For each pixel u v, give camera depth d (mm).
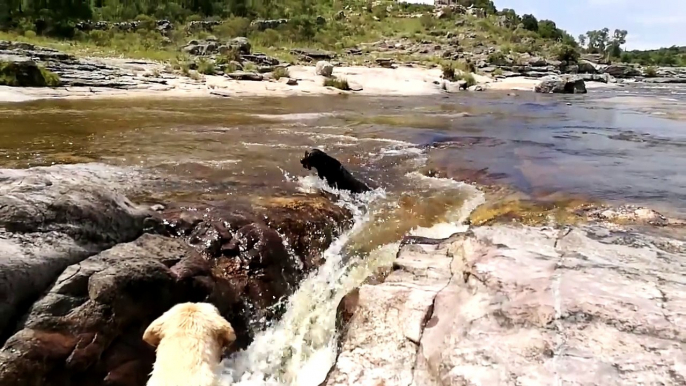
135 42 37875
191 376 3119
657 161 10969
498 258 4770
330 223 6867
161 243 5039
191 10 54031
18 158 9125
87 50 30578
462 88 34219
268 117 16469
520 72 48062
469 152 11656
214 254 5500
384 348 4121
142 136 12047
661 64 96625
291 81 28031
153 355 4227
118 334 4098
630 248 5109
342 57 42781
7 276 3795
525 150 12039
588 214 7168
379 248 6680
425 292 4695
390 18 73062
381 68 37438
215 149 10844
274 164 9609
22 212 4344
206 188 7676
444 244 5789
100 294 4086
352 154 10961
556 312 3836
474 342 3674
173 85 23688
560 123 17266
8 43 23766
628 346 3445
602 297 4000
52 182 5160
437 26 69000
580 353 3426
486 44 59219
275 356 4988
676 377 3148
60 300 3949
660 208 7508
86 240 4582
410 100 24984
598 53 89625
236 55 33125
